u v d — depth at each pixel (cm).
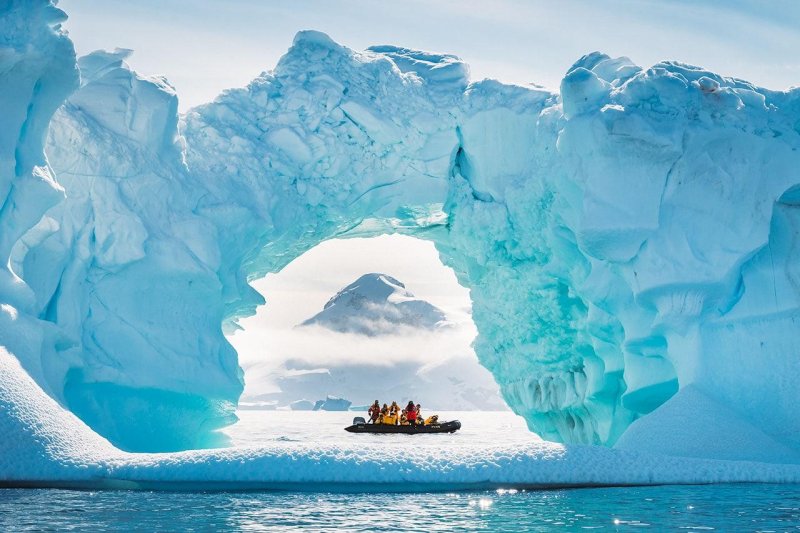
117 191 1781
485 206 2194
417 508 1064
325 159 2128
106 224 1766
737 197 1680
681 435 1516
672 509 1059
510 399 2478
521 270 2219
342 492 1197
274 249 2180
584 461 1280
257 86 2153
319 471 1212
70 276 1712
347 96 2139
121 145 1809
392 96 2180
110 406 1753
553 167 1867
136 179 1814
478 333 2472
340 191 2155
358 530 925
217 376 1867
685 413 1560
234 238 1967
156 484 1224
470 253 2270
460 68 2277
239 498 1144
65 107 1777
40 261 1678
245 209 1952
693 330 1695
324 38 2197
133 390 1764
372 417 4034
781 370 1661
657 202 1667
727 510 1056
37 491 1206
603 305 1858
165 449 1809
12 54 1502
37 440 1281
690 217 1686
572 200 1802
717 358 1686
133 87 1841
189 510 1048
